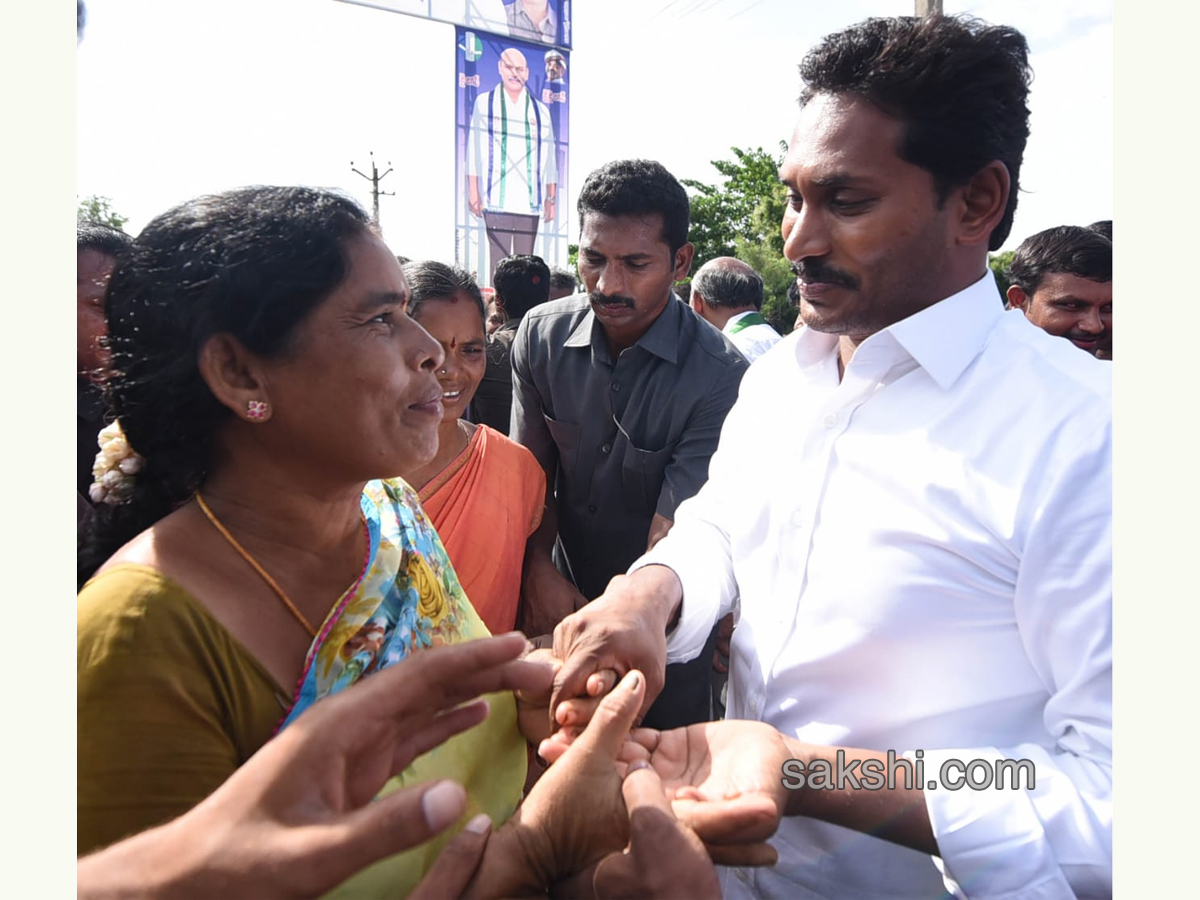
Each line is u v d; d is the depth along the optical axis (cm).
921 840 104
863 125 109
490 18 623
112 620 82
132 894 67
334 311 90
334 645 96
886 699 117
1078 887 98
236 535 96
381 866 94
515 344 245
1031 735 112
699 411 212
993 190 113
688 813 94
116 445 100
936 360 114
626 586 132
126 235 165
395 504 116
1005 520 106
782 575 131
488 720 118
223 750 86
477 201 650
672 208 208
